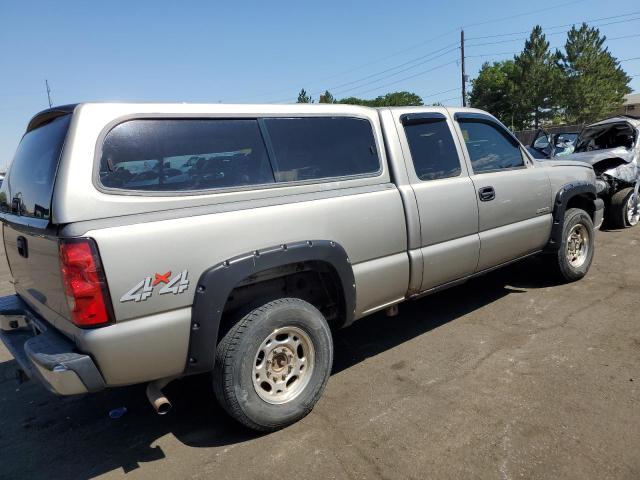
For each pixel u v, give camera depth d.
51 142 2.81
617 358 3.66
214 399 3.60
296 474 2.67
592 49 57.09
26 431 3.38
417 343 4.25
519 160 4.87
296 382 3.16
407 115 3.97
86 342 2.45
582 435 2.79
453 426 2.98
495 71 70.19
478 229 4.28
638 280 5.40
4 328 3.41
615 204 8.12
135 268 2.51
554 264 5.29
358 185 3.55
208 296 2.70
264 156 3.16
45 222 2.59
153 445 3.08
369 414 3.19
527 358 3.78
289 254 3.00
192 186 2.84
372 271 3.53
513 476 2.52
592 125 9.50
